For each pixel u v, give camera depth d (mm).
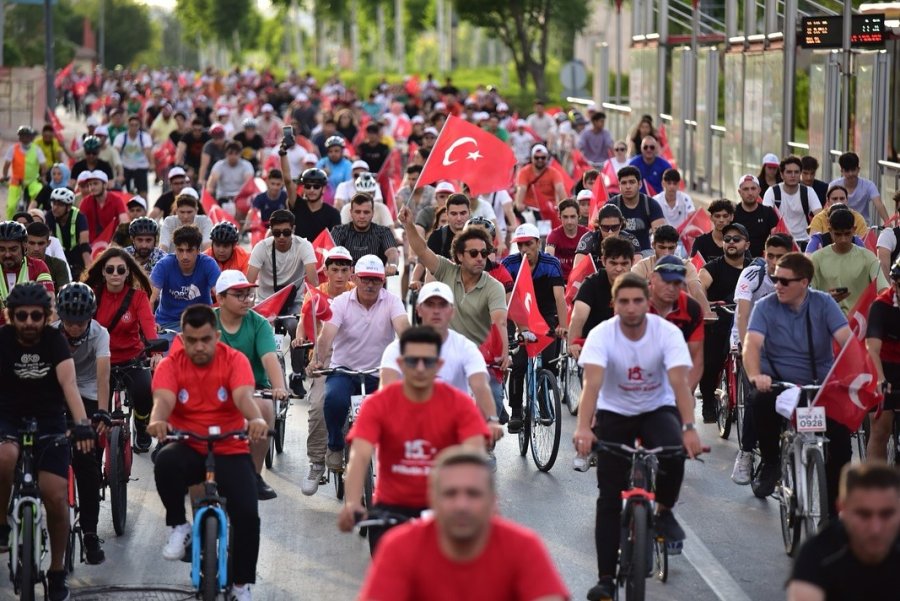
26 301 19812
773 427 23156
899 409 24109
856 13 54812
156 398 19531
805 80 67000
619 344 19703
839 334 22328
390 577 12016
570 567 21859
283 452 30094
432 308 20125
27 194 59500
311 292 27781
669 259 22344
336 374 24672
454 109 104062
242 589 19266
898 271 23000
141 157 67062
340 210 48125
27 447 19641
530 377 28922
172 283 29453
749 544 23156
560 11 150875
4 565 22703
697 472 28219
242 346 23078
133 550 23172
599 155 65875
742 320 27250
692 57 79375
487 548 12047
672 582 21125
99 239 42562
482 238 26156
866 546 12594
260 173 65375
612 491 19484
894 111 54781
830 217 28625
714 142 75500
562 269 36406
